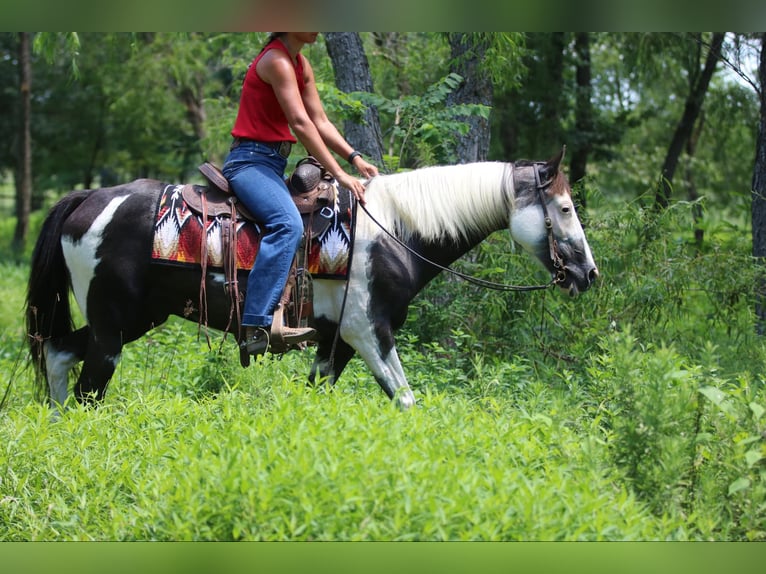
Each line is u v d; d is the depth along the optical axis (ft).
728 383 19.81
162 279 16.31
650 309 23.90
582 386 20.07
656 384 12.91
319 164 16.75
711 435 13.91
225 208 16.16
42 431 14.60
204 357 20.48
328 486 11.19
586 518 11.31
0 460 13.83
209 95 64.39
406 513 10.87
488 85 27.50
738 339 23.73
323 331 16.81
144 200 16.31
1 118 74.23
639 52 40.09
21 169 63.67
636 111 53.42
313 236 16.14
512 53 28.04
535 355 23.21
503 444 13.51
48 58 30.50
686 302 25.95
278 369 18.47
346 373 19.61
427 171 17.08
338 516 11.07
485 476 12.30
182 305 16.63
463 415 14.17
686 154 52.85
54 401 16.53
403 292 16.65
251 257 16.08
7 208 106.63
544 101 43.06
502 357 23.50
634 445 12.97
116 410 16.17
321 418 13.08
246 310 15.89
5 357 25.61
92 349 16.66
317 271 16.21
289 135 16.46
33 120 73.36
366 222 16.49
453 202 16.88
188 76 56.24
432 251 17.03
